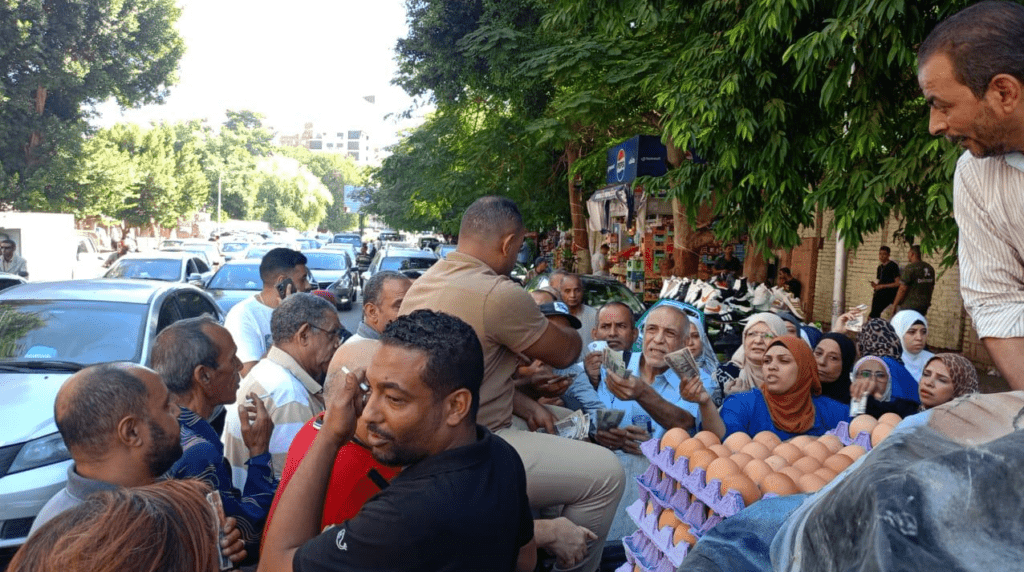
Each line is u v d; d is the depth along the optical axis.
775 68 7.00
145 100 38.16
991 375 12.07
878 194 6.22
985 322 2.00
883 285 13.91
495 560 1.95
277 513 2.08
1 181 34.22
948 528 1.01
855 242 6.62
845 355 4.78
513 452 2.14
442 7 16.84
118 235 57.66
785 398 4.14
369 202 44.62
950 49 1.75
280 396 3.78
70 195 38.09
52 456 5.16
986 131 1.79
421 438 1.96
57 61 33.44
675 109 7.53
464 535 1.89
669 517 2.69
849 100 6.69
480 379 2.04
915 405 4.63
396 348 1.95
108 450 2.38
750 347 5.19
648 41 12.52
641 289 14.85
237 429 3.82
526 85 15.37
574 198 20.72
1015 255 1.95
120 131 56.53
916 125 6.23
